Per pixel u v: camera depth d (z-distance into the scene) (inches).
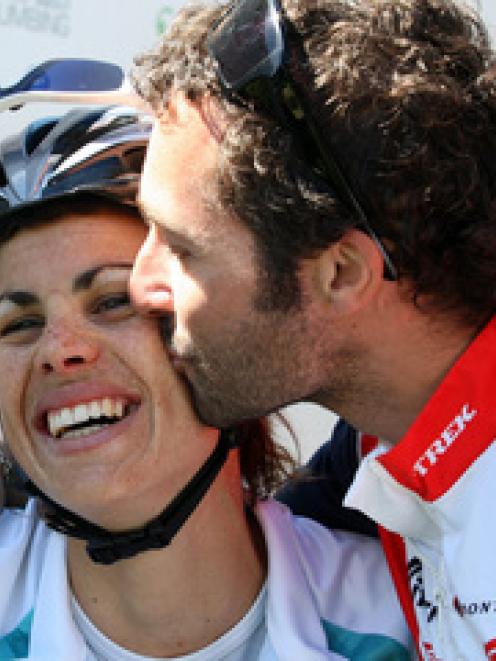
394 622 69.9
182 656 68.1
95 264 63.6
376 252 57.7
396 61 56.4
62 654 66.0
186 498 65.4
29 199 63.5
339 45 56.2
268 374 60.3
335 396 62.1
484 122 57.1
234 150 56.8
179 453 64.5
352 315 58.9
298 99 56.2
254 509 72.8
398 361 60.0
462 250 57.9
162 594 66.8
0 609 68.4
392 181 56.1
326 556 72.3
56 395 63.9
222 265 58.6
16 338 65.2
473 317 59.4
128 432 63.8
